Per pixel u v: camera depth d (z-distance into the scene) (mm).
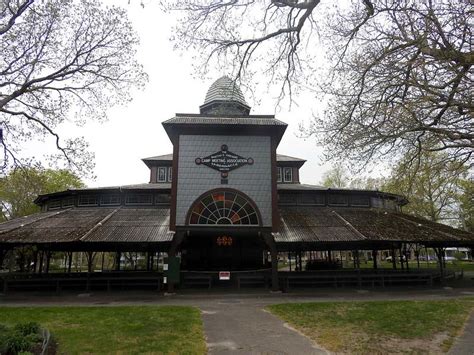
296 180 31922
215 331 11844
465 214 41969
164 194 27438
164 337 11000
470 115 8812
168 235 21938
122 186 28797
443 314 14477
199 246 29250
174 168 22906
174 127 23312
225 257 29109
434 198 37656
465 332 11727
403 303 17172
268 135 23750
